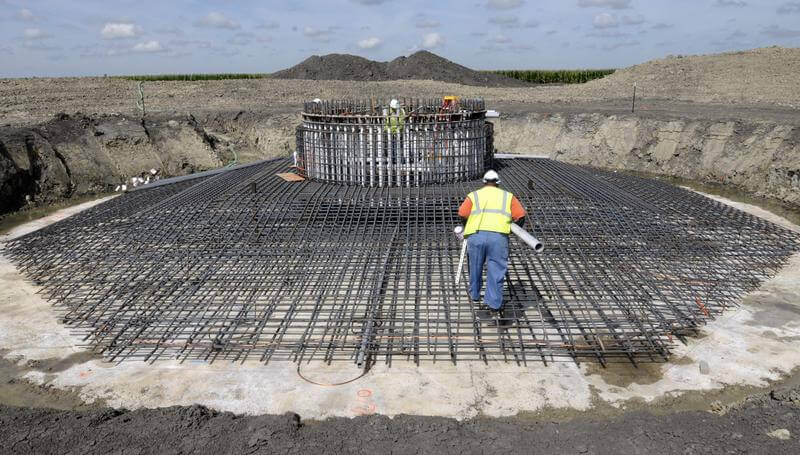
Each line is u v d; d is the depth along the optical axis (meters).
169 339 6.57
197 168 18.55
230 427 4.88
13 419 5.02
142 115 19.91
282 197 9.70
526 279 7.66
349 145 10.06
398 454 4.54
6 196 13.92
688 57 34.16
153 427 4.87
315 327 6.39
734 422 4.80
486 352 6.13
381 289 7.20
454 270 7.70
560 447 4.59
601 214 9.18
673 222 9.33
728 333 6.68
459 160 10.23
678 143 17.28
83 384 5.84
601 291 7.20
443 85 34.81
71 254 8.79
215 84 33.00
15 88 28.09
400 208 9.16
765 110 19.48
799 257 8.90
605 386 5.68
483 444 4.65
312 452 4.56
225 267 7.90
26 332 6.92
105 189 16.11
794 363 6.05
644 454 4.47
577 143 19.58
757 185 14.59
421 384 5.72
